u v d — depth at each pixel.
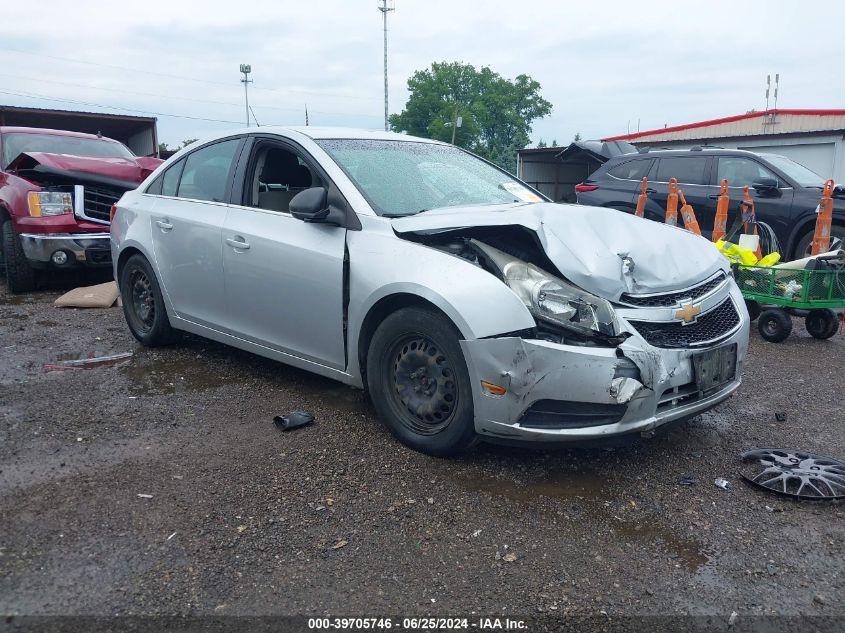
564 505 3.11
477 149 70.31
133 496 3.04
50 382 4.56
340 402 4.27
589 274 3.16
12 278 7.64
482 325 3.12
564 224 3.44
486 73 74.38
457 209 3.82
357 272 3.61
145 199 5.26
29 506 2.92
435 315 3.31
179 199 4.93
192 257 4.67
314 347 3.97
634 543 2.83
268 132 4.45
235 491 3.12
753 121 20.92
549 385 3.06
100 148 9.27
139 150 16.42
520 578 2.57
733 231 8.27
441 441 3.40
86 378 4.66
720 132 21.62
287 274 3.99
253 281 4.23
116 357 5.15
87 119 15.19
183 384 4.57
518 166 25.17
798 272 6.33
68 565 2.53
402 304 3.54
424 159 4.49
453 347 3.26
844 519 3.07
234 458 3.46
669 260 3.51
